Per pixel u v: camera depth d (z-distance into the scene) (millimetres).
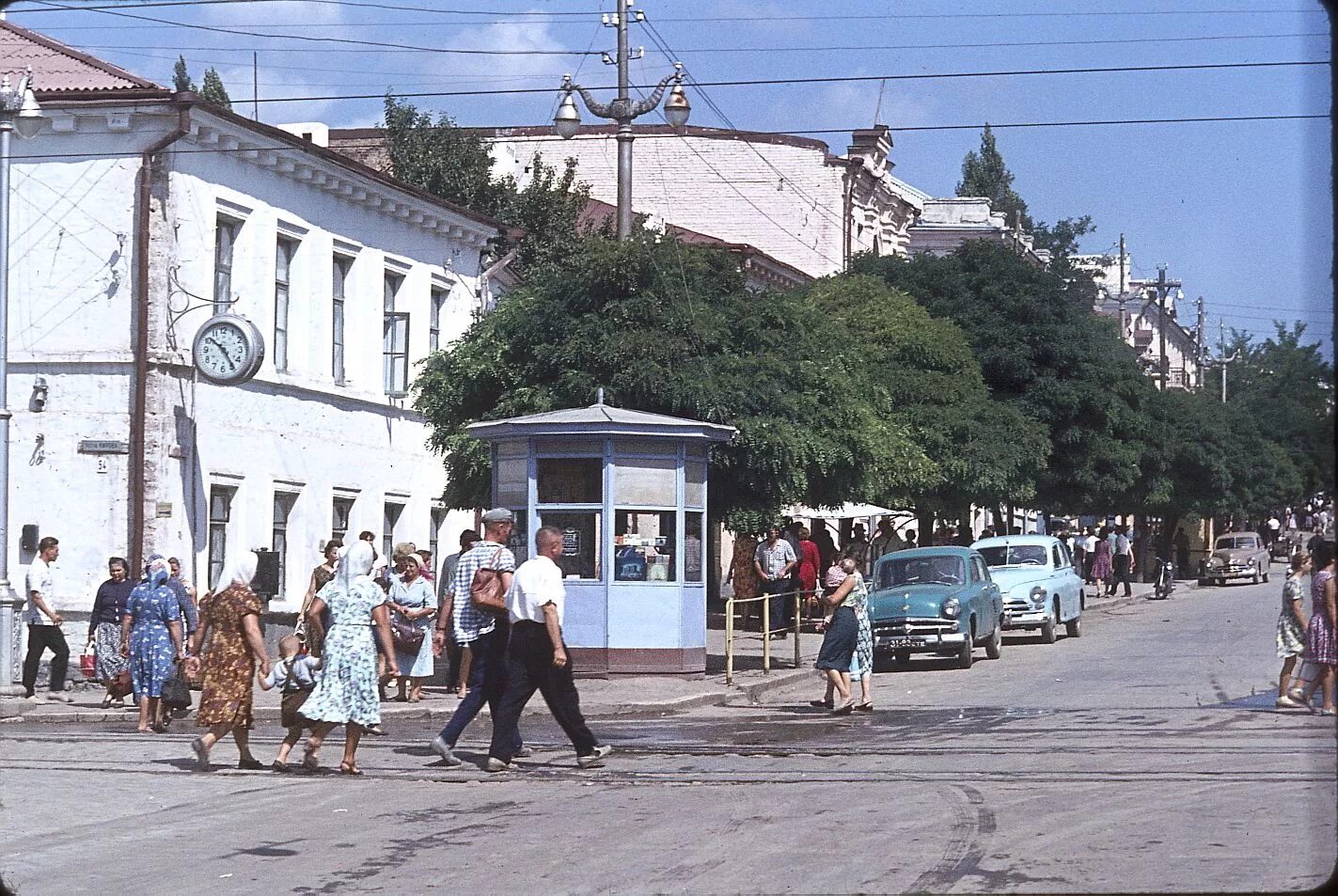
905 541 48750
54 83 26812
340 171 31078
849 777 13844
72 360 25859
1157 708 20016
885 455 29406
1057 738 16688
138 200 25922
